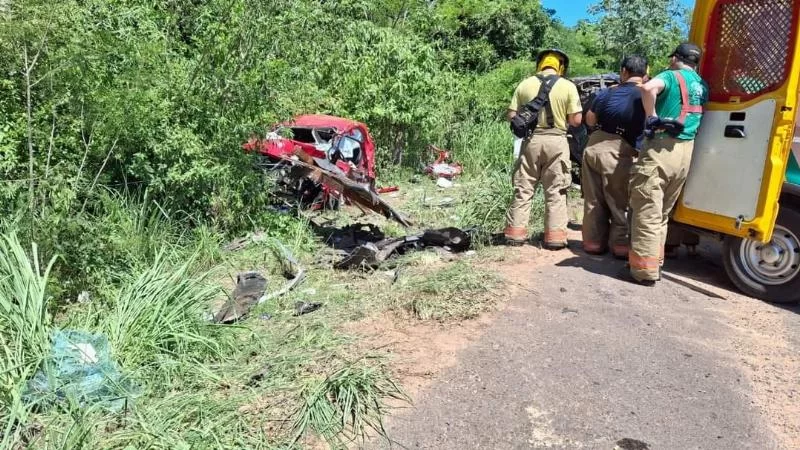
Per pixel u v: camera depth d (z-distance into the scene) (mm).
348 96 10195
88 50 5219
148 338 3693
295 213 7352
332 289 5152
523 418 3354
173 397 3355
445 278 5047
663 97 4949
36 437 2953
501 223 6910
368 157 8656
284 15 6605
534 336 4219
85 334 3557
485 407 3434
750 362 4027
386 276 5461
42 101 5105
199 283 4551
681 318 4621
